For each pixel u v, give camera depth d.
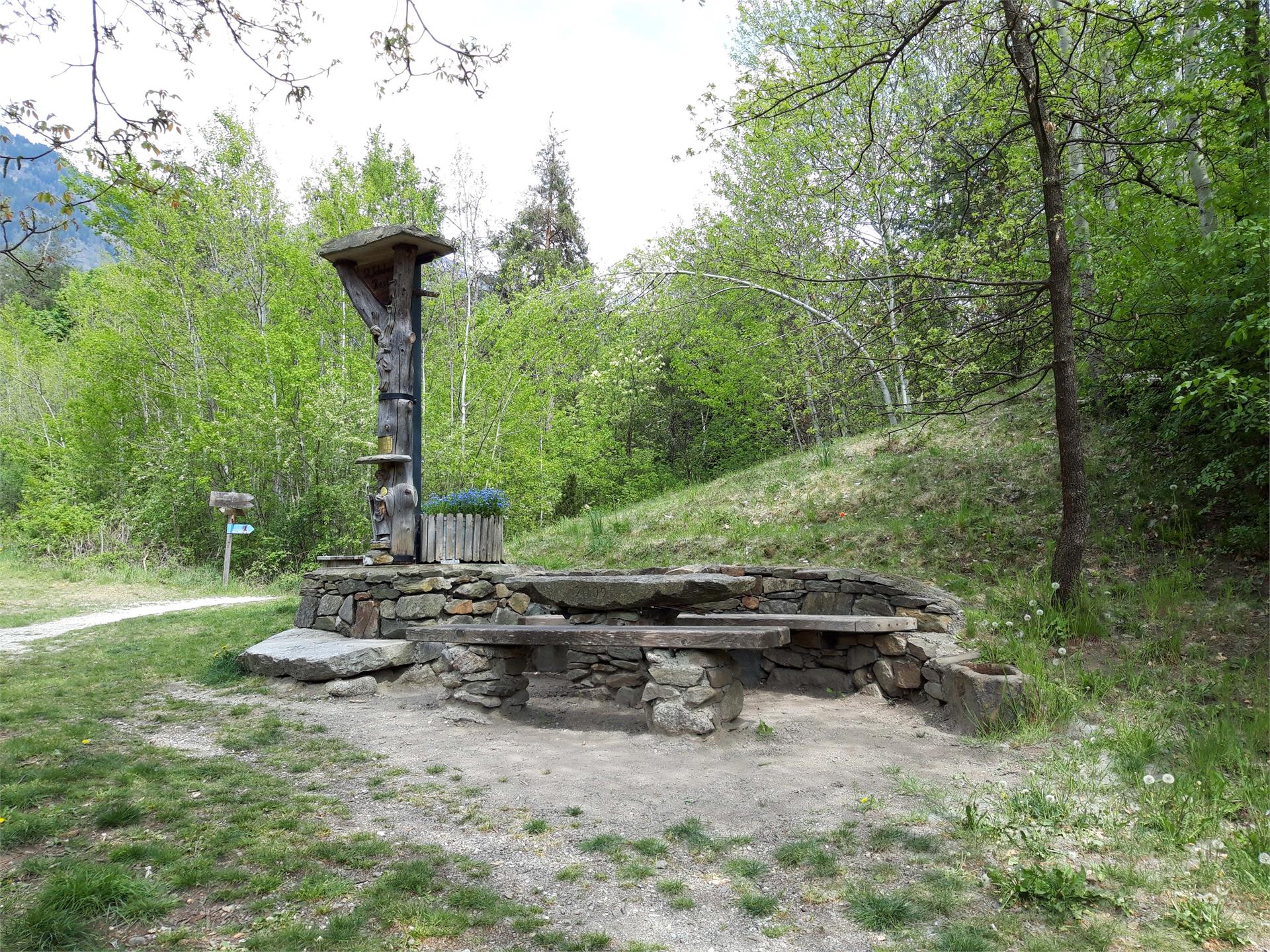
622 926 2.75
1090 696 5.06
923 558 7.74
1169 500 7.18
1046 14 7.00
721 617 6.47
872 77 11.91
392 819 3.72
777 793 4.02
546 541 11.19
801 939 2.66
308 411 17.41
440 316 17.27
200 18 4.02
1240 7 5.98
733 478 12.34
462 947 2.59
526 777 4.34
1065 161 9.12
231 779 4.20
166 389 20.66
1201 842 3.33
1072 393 6.17
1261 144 6.16
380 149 17.11
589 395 20.56
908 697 5.89
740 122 7.31
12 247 4.16
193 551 20.42
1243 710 4.57
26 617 11.15
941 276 7.76
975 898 2.89
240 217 18.70
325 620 8.10
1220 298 6.38
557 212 29.39
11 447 22.59
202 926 2.69
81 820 3.56
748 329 16.50
